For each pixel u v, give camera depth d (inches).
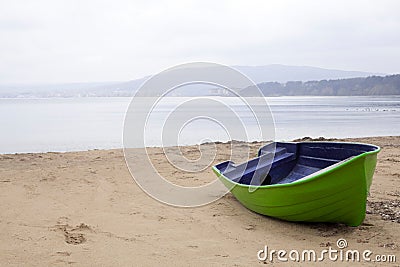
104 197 266.4
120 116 1106.7
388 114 1213.1
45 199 259.8
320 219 199.9
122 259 165.0
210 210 238.1
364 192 183.6
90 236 192.4
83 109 1525.6
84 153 461.7
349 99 2851.9
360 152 228.7
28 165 383.9
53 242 183.6
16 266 157.6
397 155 423.5
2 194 271.1
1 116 1161.4
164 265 159.2
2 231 198.2
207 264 160.1
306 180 184.5
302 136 647.8
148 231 200.7
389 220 214.4
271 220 217.5
